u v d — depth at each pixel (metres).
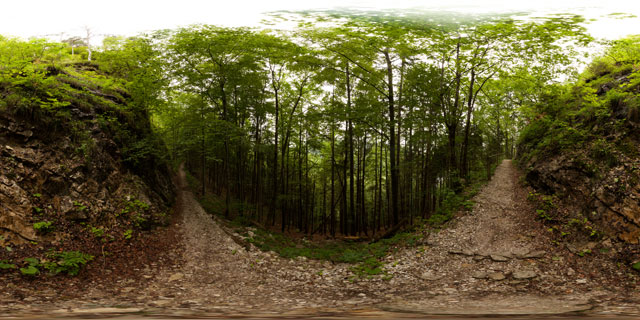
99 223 10.28
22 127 9.70
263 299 7.16
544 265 8.51
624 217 8.60
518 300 6.40
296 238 15.86
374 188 22.56
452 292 7.51
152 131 15.98
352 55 15.91
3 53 10.53
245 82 15.16
